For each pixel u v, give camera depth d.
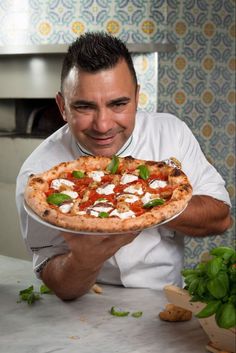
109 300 1.67
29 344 1.37
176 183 1.47
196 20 3.21
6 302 1.66
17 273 1.96
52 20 3.19
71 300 1.67
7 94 3.45
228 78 3.41
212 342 1.33
